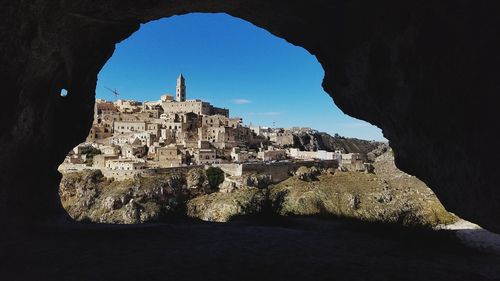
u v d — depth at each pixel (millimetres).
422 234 12039
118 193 71000
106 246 9594
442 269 8555
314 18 13891
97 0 10805
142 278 7309
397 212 14352
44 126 12047
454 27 9219
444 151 10633
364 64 13195
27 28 8930
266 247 9930
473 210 10148
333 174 94562
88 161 90875
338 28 13664
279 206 18000
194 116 133625
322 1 12648
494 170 8742
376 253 9820
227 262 8484
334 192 79312
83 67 13320
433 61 10094
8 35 8555
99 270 7703
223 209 68375
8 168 10531
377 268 8398
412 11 10297
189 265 8203
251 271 7941
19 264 7895
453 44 9383
